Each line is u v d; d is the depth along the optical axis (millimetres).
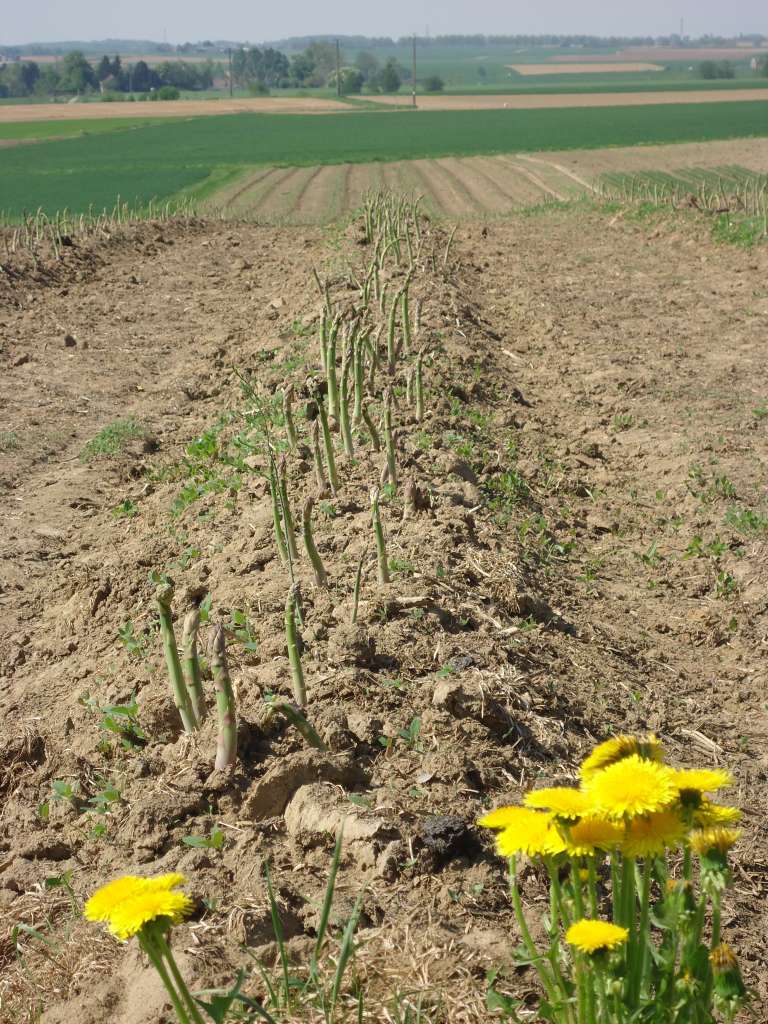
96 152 64812
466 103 125500
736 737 5754
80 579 7371
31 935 4094
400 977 3574
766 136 65812
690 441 10523
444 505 7820
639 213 26953
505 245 23766
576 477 9742
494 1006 3273
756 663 6594
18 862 4527
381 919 3900
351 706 5098
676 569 7879
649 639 6871
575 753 5129
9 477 9922
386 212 21406
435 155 58875
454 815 4410
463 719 5066
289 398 8648
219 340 14984
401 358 11992
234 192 43406
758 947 4062
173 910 2611
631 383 12625
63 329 15914
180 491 8914
